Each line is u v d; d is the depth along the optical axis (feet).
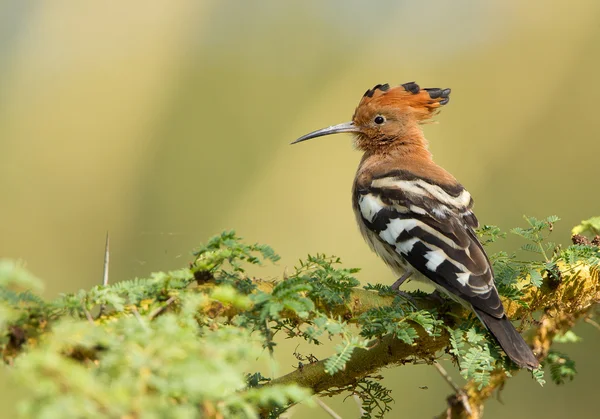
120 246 42.86
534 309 19.48
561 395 33.30
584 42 46.80
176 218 43.98
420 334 18.15
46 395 9.60
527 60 47.16
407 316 17.04
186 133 45.78
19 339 12.85
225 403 11.14
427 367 34.37
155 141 45.24
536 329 19.49
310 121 47.16
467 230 21.47
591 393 33.12
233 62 47.52
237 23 48.32
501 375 18.66
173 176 44.83
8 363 12.78
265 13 48.93
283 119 47.32
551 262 19.22
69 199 43.57
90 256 42.29
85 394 9.68
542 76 46.83
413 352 18.21
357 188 25.04
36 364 9.76
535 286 19.12
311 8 49.37
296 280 15.02
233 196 44.96
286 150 45.62
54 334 11.57
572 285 19.30
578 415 33.17
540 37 47.65
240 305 13.64
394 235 22.15
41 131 44.42
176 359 10.66
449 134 46.52
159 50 45.96
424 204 22.34
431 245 21.04
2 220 42.37
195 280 15.44
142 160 44.78
